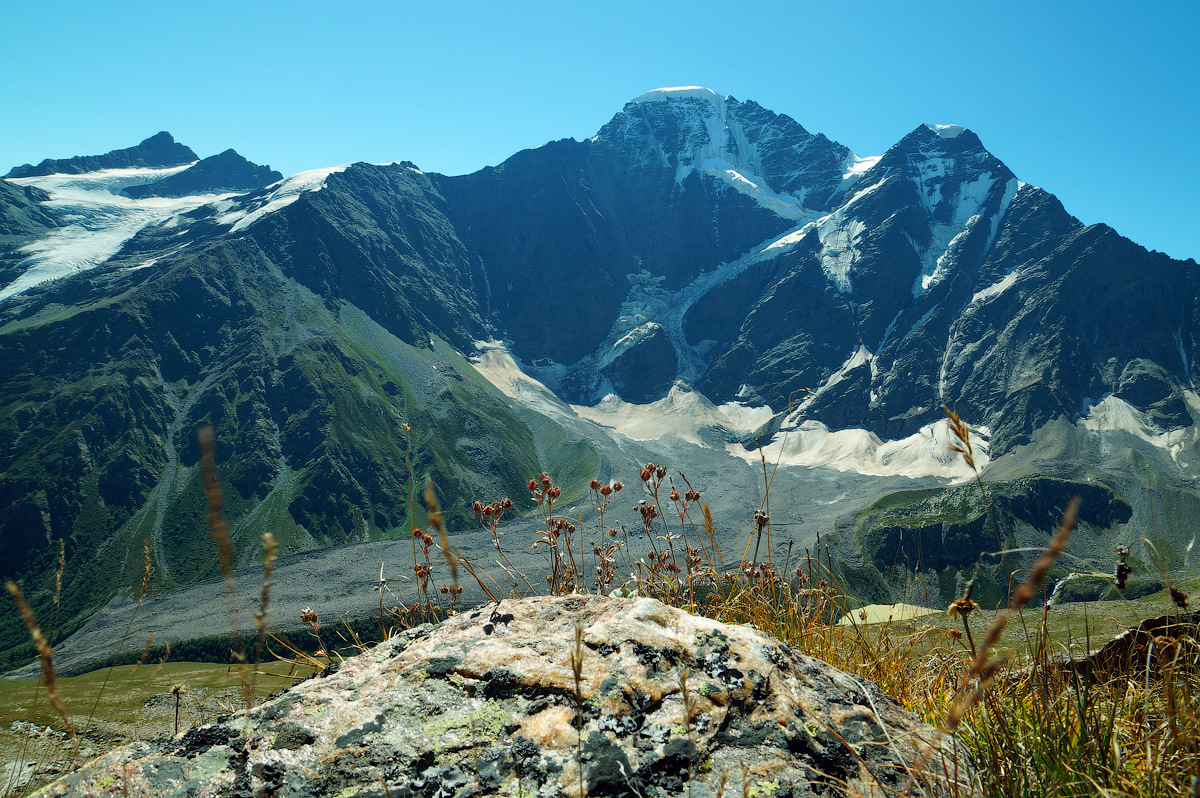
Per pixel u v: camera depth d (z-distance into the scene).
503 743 2.92
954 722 1.75
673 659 3.35
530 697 3.14
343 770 2.79
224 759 2.82
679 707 3.09
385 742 2.91
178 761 2.78
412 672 3.29
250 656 1.60
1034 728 3.14
